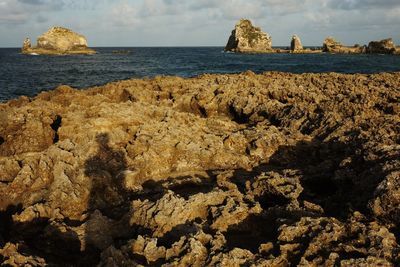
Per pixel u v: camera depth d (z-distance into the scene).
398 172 7.46
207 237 6.70
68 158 10.37
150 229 7.59
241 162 11.55
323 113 13.84
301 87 19.17
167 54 145.50
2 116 14.22
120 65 74.50
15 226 8.33
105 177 9.69
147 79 23.23
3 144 12.81
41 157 10.27
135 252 6.63
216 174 10.93
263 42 153.75
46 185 9.80
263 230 7.54
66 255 7.64
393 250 5.70
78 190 9.23
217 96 18.62
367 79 22.03
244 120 17.39
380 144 9.53
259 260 5.93
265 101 17.34
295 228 6.62
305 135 12.75
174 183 10.17
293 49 146.38
